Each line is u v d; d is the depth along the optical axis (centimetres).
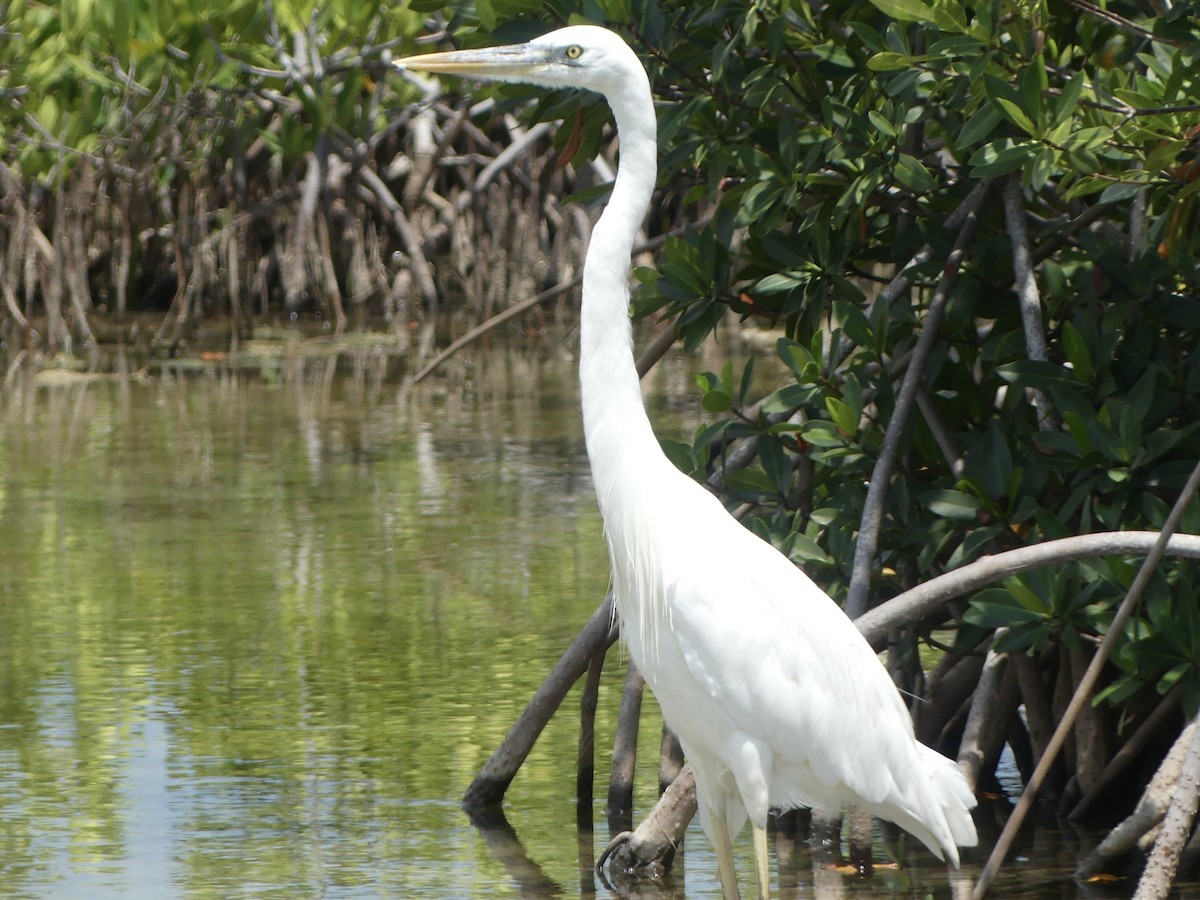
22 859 966
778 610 844
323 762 1138
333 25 3297
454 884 948
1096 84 912
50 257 3581
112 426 2592
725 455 1151
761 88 1070
